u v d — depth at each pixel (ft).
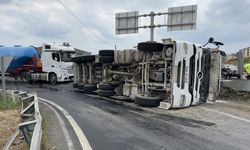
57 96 54.19
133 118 31.76
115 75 49.26
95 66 57.26
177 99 37.19
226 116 32.76
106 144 21.81
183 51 37.50
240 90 50.49
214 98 43.21
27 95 45.06
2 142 23.66
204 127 27.25
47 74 83.10
